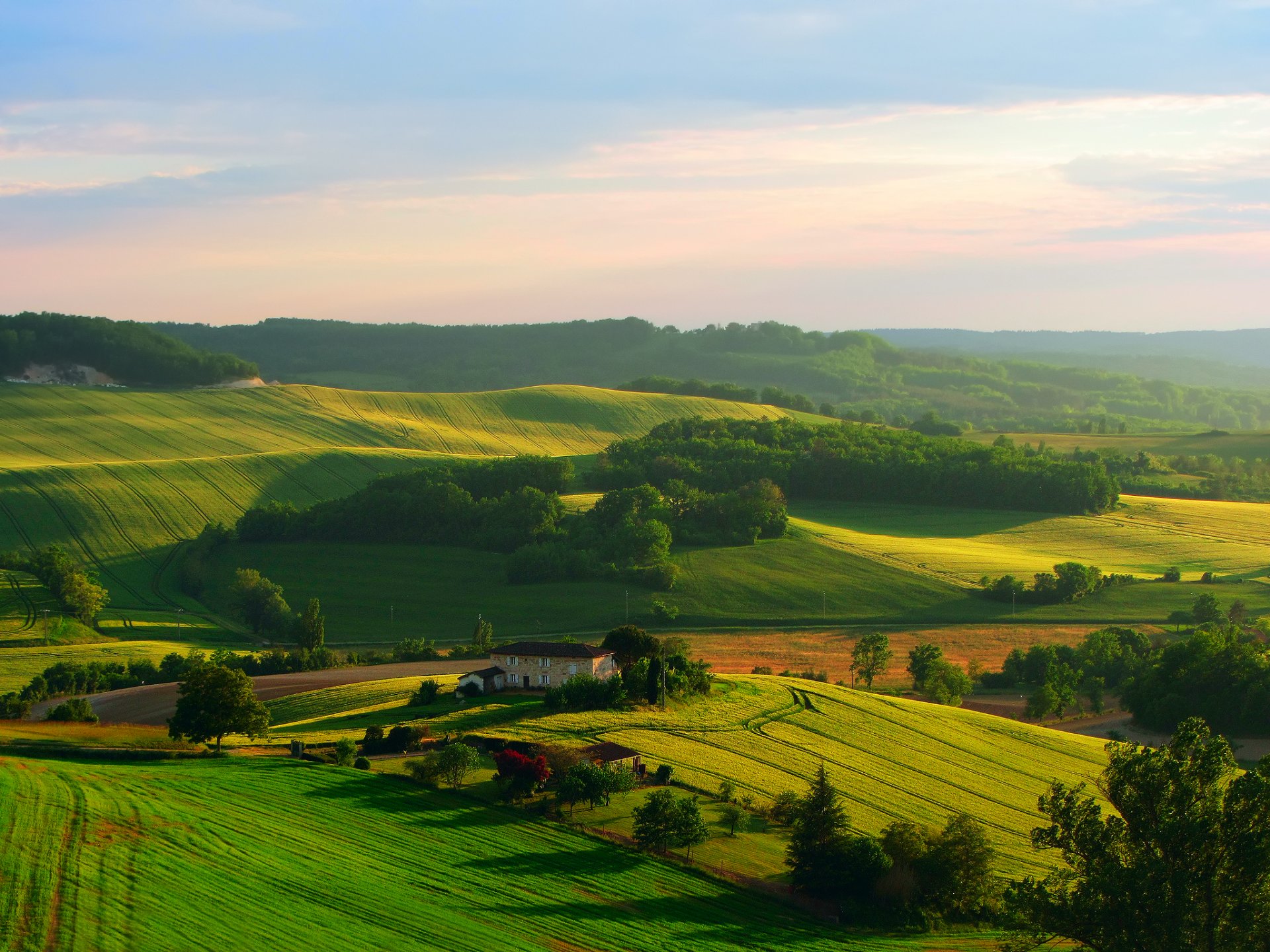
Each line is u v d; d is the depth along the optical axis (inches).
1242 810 2124.8
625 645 4394.7
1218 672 4813.0
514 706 3720.5
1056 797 2343.8
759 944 2206.0
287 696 4426.7
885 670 5369.1
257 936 1861.5
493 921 2090.3
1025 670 5644.7
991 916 2564.0
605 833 2630.4
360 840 2375.7
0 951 1667.1
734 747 3481.8
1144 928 2073.1
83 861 2006.6
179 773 2679.6
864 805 3154.5
